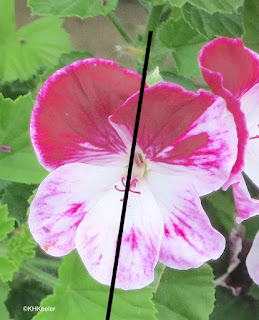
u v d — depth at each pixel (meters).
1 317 0.19
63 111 0.14
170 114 0.14
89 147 0.15
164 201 0.15
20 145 0.19
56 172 0.15
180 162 0.14
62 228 0.15
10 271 0.18
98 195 0.15
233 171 0.14
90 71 0.14
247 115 0.15
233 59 0.14
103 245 0.15
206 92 0.13
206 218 0.14
